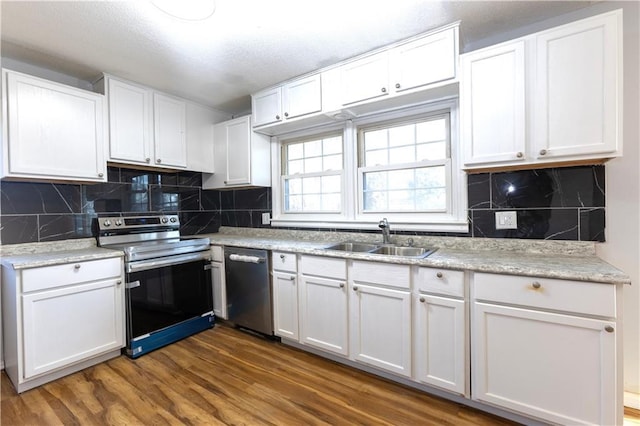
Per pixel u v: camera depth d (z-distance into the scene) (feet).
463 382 5.42
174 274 8.49
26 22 5.77
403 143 8.08
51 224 7.77
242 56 7.25
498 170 6.25
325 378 6.55
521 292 4.86
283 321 7.99
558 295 4.60
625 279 4.17
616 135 4.72
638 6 5.37
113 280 7.33
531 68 5.27
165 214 10.32
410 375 5.98
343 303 6.82
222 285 9.25
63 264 6.54
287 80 8.63
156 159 9.09
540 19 6.11
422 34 6.33
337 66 7.60
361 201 8.66
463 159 5.90
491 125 5.62
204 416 5.38
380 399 5.83
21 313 6.01
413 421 5.23
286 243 8.51
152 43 6.60
